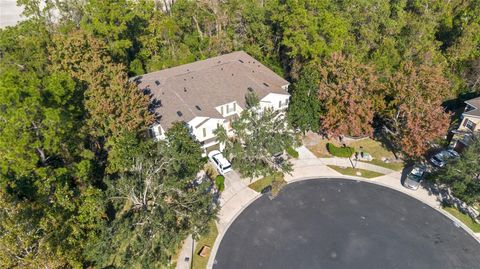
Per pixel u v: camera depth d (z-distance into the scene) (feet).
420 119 126.11
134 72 177.06
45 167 99.76
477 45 195.31
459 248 105.60
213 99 144.46
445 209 118.52
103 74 118.73
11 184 89.25
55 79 102.01
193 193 103.30
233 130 140.05
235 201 121.70
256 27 191.42
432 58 180.65
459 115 168.86
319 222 114.21
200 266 100.07
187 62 187.52
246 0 195.83
